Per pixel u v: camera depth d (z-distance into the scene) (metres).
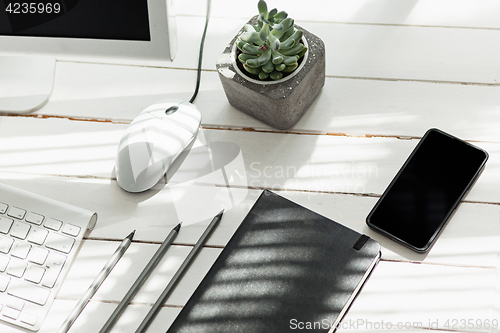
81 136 0.88
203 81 0.93
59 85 0.94
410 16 0.96
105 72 0.95
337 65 0.92
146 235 0.79
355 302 0.72
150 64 0.95
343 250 0.72
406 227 0.76
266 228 0.75
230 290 0.71
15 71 0.93
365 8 0.97
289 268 0.72
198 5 1.01
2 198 0.79
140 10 0.74
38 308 0.73
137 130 0.81
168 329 0.69
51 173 0.85
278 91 0.78
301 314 0.68
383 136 0.85
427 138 0.82
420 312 0.71
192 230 0.79
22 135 0.89
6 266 0.75
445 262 0.74
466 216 0.77
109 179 0.84
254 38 0.76
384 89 0.89
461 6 0.96
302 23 0.97
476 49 0.91
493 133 0.83
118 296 0.75
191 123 0.82
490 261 0.73
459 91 0.88
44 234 0.77
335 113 0.88
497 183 0.79
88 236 0.79
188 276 0.75
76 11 0.76
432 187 0.78
